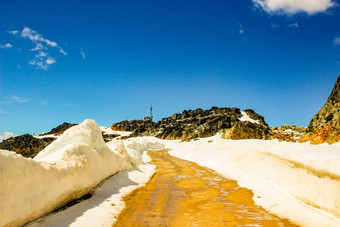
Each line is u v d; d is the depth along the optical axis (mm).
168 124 136875
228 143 48062
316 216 11586
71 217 10375
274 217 12438
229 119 116938
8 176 8031
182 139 106500
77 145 14703
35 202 9172
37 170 9625
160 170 31172
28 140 101375
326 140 36844
